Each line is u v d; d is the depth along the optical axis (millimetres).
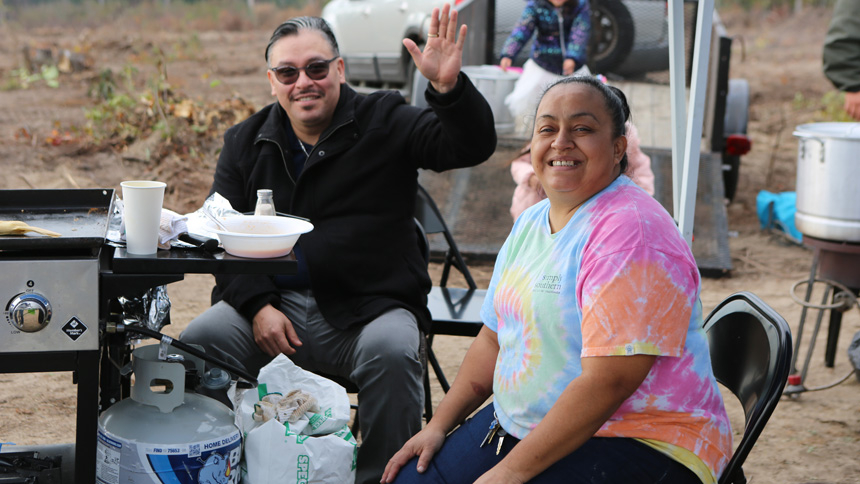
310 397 2523
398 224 3172
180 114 8148
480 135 2947
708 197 6785
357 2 10094
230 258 2283
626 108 2268
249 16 23469
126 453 2285
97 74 12188
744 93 7723
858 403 4195
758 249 6902
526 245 2322
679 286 2012
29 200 2617
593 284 2029
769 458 3617
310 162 3098
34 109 9617
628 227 2047
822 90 14617
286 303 3082
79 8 23453
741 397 2283
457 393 2496
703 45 3076
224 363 2492
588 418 2008
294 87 3062
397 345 2775
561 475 2084
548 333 2141
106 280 2227
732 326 2414
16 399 3971
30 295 2115
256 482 2391
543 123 2207
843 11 4828
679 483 2066
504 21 7730
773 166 9758
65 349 2172
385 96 3211
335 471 2404
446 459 2314
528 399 2168
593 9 7895
